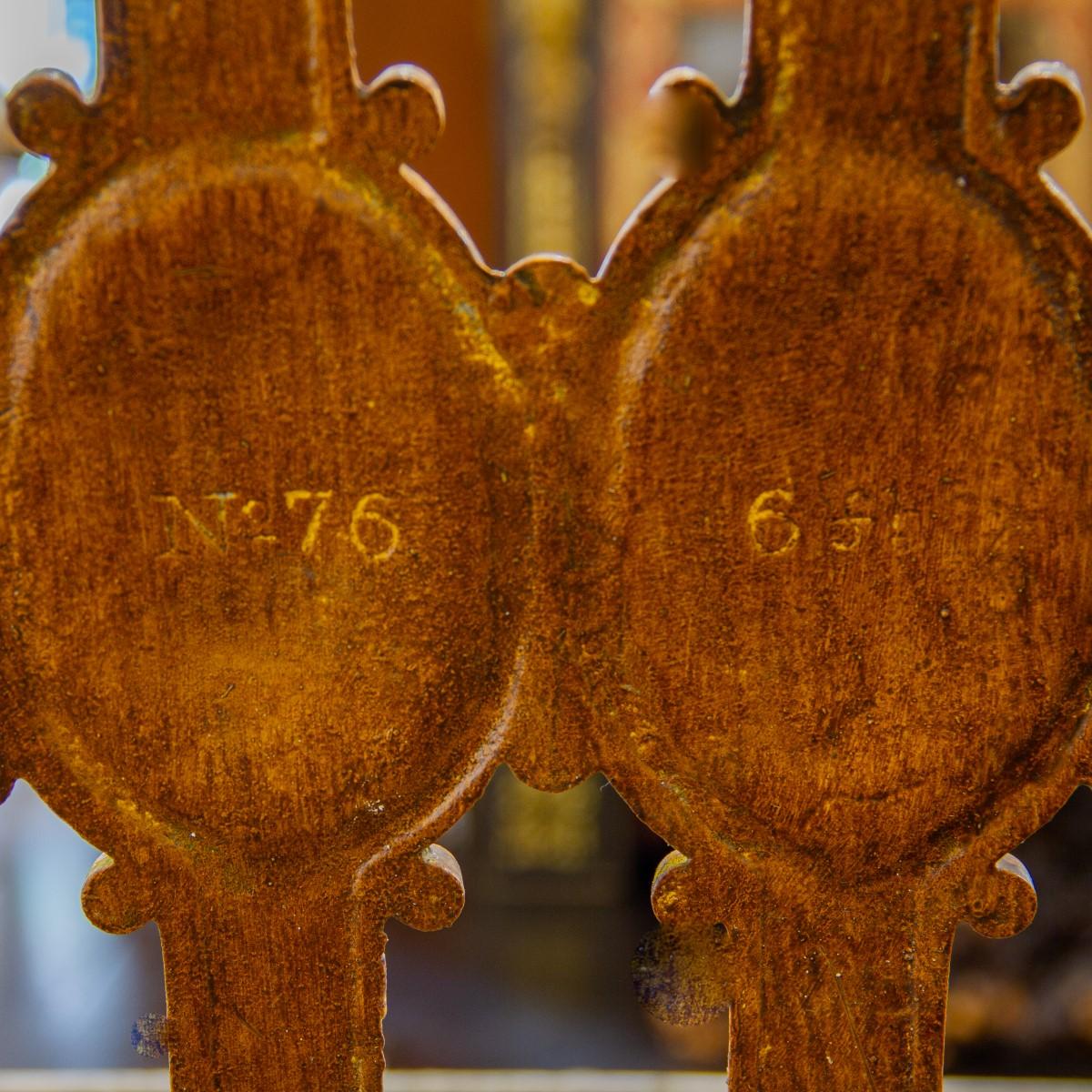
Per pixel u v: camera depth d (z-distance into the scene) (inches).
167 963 17.8
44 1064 44.6
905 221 16.8
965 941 49.4
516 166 60.5
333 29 16.6
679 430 17.1
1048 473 17.2
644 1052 50.1
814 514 17.2
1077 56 62.1
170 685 17.4
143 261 16.8
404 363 17.1
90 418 17.1
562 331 17.1
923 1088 18.0
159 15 16.6
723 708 17.5
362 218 16.8
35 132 16.6
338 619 17.4
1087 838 49.9
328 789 17.6
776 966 17.9
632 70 60.7
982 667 17.5
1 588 17.3
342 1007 17.8
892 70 16.7
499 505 17.3
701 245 16.9
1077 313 17.0
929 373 17.0
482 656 17.5
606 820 62.9
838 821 17.7
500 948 59.2
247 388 17.0
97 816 17.6
